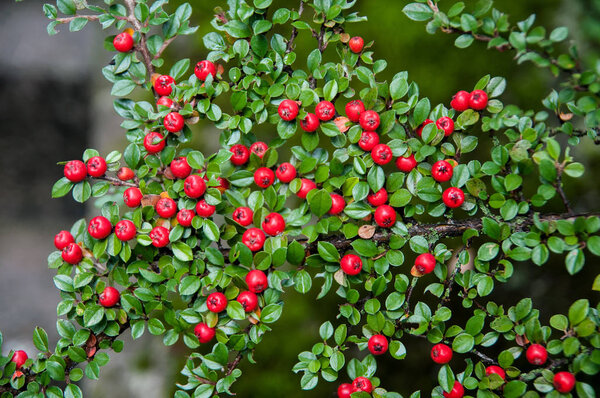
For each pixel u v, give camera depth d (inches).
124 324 18.8
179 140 18.7
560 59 17.9
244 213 18.3
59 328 18.5
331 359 18.5
